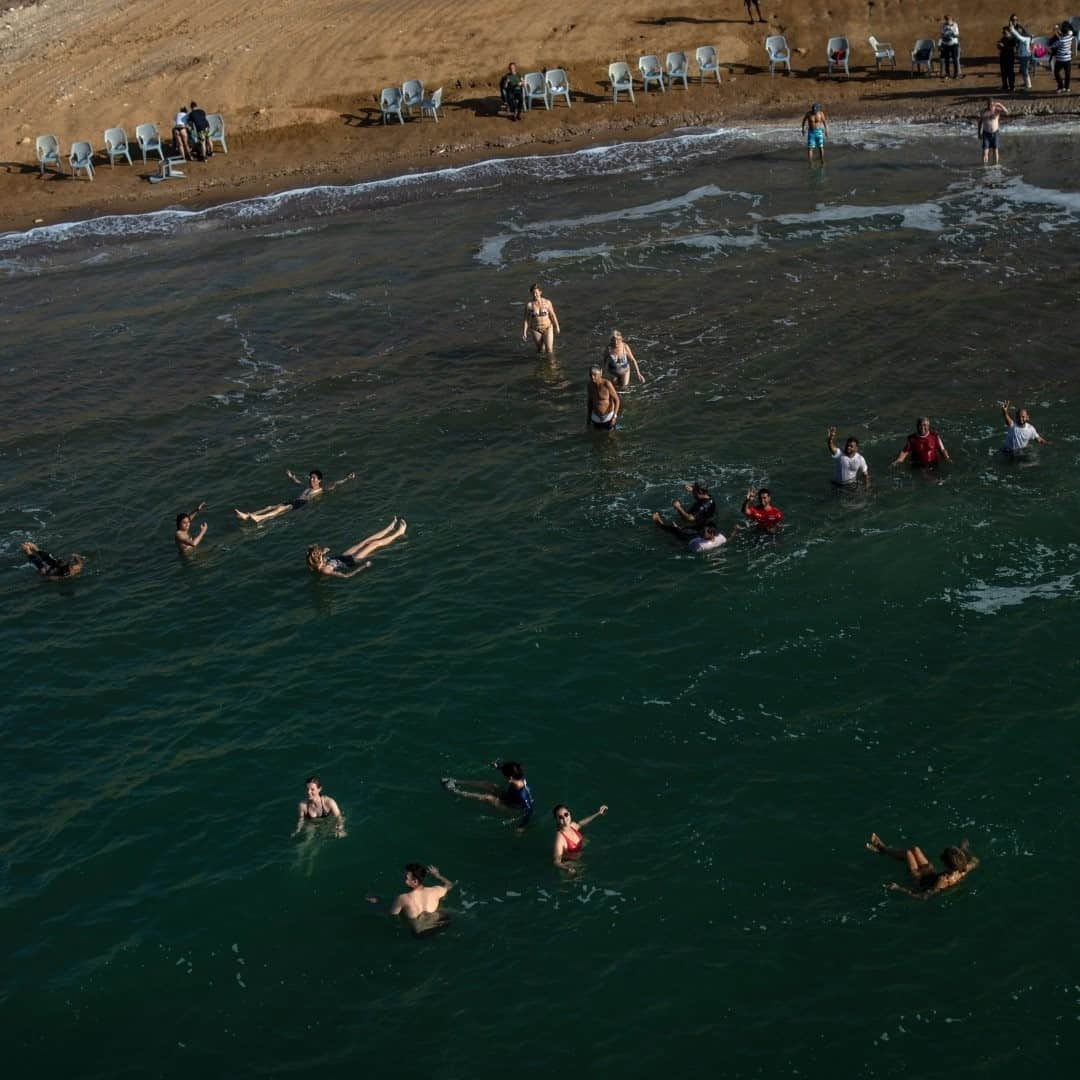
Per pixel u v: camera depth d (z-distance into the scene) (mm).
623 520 29109
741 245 45062
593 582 26969
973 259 41375
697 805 20875
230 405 37156
